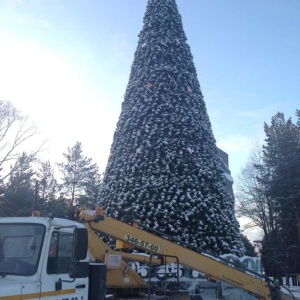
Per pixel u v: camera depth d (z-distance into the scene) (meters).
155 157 16.05
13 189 33.00
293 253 37.56
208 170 16.27
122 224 7.43
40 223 5.16
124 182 16.00
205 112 17.84
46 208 34.00
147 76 17.50
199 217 15.36
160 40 18.11
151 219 15.09
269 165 40.94
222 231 15.59
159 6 18.84
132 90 17.64
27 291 4.66
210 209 15.58
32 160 34.06
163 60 17.70
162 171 15.73
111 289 7.46
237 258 14.08
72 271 5.21
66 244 5.32
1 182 32.62
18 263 4.93
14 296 4.51
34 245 5.03
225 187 17.09
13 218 5.32
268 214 43.88
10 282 4.66
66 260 5.28
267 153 42.22
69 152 48.62
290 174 37.81
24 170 34.06
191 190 15.59
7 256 5.02
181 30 18.75
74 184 47.50
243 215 44.47
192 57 18.58
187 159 16.09
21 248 5.05
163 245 7.68
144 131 16.53
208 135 17.30
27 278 4.80
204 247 14.87
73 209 7.44
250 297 13.40
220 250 15.30
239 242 16.17
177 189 15.48
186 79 17.66
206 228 15.20
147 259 7.96
